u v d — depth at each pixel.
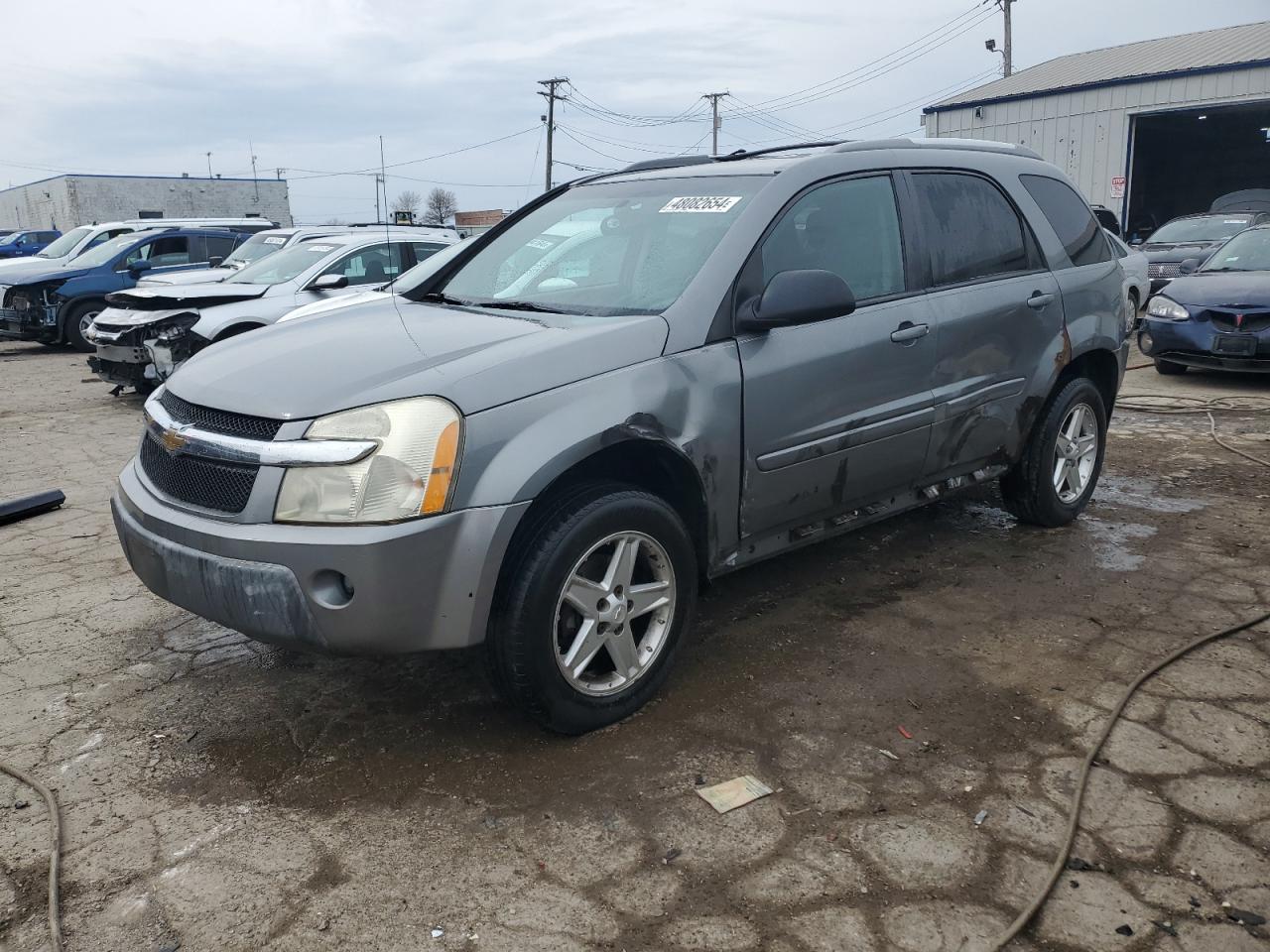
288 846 2.53
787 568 4.44
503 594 2.80
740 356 3.28
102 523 5.38
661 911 2.26
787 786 2.74
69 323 13.73
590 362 2.97
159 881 2.40
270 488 2.65
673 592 3.16
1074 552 4.57
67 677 3.50
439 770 2.87
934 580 4.27
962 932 2.18
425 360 2.90
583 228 3.88
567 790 2.74
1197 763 2.82
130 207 41.97
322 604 2.61
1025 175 4.67
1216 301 8.65
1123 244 12.56
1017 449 4.54
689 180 3.85
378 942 2.18
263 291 9.11
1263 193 19.31
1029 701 3.19
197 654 3.68
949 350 3.99
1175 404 8.18
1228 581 4.17
